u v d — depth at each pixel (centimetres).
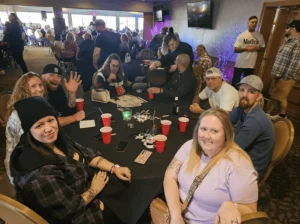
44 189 85
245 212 79
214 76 191
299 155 252
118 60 249
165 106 206
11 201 70
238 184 88
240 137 138
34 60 824
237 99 195
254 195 89
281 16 393
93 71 411
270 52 422
